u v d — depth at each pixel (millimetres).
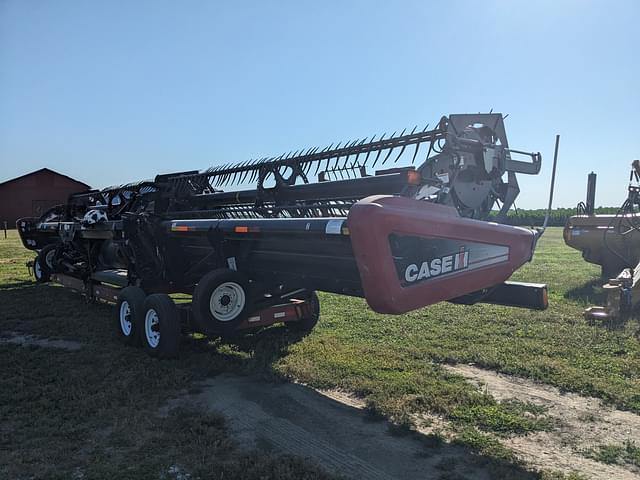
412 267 3963
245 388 4824
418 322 7184
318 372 5094
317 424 4012
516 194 5395
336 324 7152
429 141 4660
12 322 7562
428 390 4578
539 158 5535
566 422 4004
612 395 4445
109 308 8570
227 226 5289
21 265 15180
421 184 4379
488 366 5332
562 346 5930
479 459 3412
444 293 4180
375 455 3508
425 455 3506
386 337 6457
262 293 6016
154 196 7688
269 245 5219
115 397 4516
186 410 4223
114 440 3693
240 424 4016
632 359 5426
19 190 48031
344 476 3225
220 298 5383
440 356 5570
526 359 5434
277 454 3500
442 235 4102
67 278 9625
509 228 4816
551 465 3354
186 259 6789
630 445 3562
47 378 5023
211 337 6414
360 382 4781
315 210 5645
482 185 4953
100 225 7520
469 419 4039
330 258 4734
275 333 6652
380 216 3635
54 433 3801
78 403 4363
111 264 8477
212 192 7496
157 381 4902
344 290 5242
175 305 5633
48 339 6633
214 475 3199
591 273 12008
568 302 8430
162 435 3771
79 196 10523
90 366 5426
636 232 9680
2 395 4559
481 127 4977
